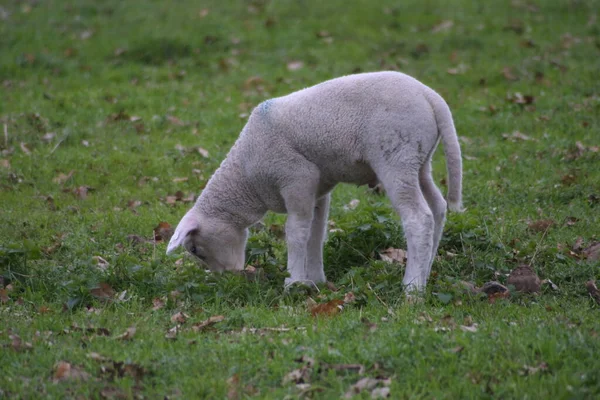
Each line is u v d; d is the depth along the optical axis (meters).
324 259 11.49
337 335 8.52
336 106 9.95
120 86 21.00
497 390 7.25
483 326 8.59
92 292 10.04
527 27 24.44
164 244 12.41
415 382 7.49
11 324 9.15
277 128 10.21
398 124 9.63
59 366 7.94
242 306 9.98
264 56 23.05
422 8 26.44
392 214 13.04
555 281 10.48
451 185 9.83
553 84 19.92
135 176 15.55
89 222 13.32
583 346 7.89
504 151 16.22
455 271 10.86
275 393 7.40
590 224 12.45
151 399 7.44
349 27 24.95
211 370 7.96
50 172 15.53
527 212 13.21
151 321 9.36
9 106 19.34
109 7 27.41
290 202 10.30
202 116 18.78
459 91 20.02
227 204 10.78
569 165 15.19
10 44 24.28
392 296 9.87
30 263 11.17
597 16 25.27
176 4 27.44
